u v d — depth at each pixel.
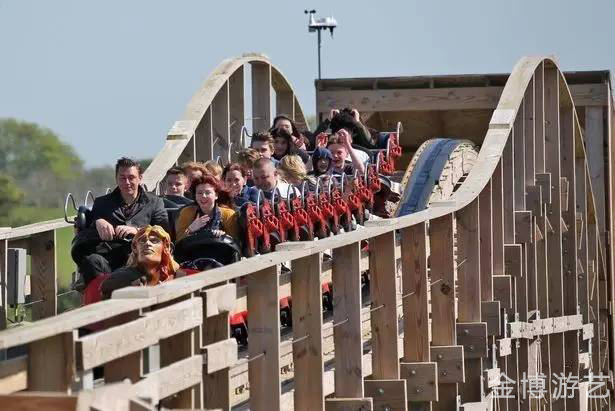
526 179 52.41
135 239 29.83
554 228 54.25
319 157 45.50
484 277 44.16
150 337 21.41
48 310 41.25
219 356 24.06
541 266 52.97
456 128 68.00
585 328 57.91
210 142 52.12
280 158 47.91
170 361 23.36
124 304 20.58
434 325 39.06
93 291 32.19
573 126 57.03
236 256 34.06
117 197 35.03
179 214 34.97
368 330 39.03
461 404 40.72
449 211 38.56
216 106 53.62
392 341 33.66
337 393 31.17
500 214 46.50
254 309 26.64
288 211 37.75
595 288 61.28
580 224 59.09
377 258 33.66
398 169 69.81
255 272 26.56
